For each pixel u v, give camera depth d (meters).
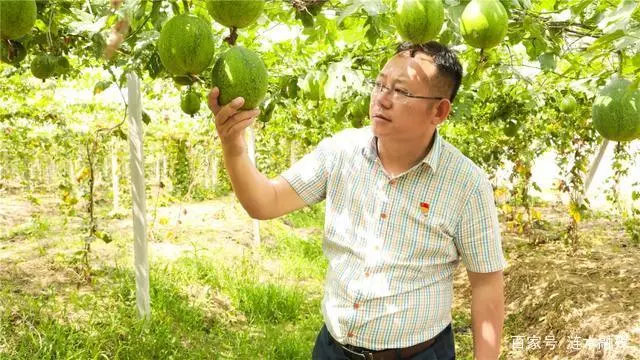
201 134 13.15
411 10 1.86
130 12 1.94
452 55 2.15
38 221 10.36
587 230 10.93
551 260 8.09
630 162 10.16
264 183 2.31
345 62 3.49
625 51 2.50
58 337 4.80
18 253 7.95
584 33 2.69
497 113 6.73
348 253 2.39
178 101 11.14
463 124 9.57
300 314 7.09
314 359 2.60
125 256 8.11
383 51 3.86
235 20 1.56
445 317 2.41
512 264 8.62
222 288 7.31
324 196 2.57
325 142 2.54
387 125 2.18
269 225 12.30
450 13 2.04
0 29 1.59
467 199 2.29
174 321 6.08
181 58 1.56
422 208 2.28
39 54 2.90
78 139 11.38
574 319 6.02
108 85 4.14
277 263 9.40
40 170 18.42
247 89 1.59
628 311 5.82
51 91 8.32
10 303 5.47
